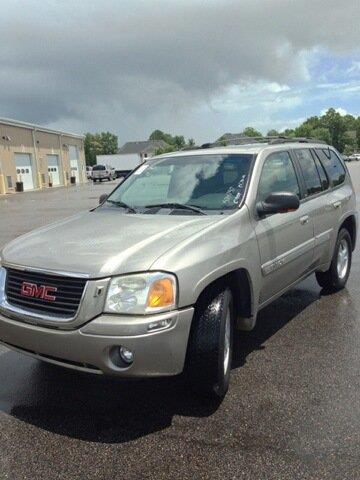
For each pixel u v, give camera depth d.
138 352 3.06
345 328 5.07
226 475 2.83
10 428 3.38
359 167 59.44
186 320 3.22
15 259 3.60
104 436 3.26
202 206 4.25
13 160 43.19
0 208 24.45
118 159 75.25
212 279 3.40
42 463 2.99
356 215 6.61
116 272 3.15
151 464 2.95
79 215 4.66
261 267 4.10
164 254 3.26
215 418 3.43
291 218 4.68
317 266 5.56
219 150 4.89
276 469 2.86
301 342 4.73
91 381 4.05
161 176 4.86
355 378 3.94
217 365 3.45
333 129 148.50
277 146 5.04
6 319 3.49
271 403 3.59
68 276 3.22
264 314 5.60
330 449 3.02
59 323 3.20
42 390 3.92
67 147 57.88
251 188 4.25
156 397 3.75
